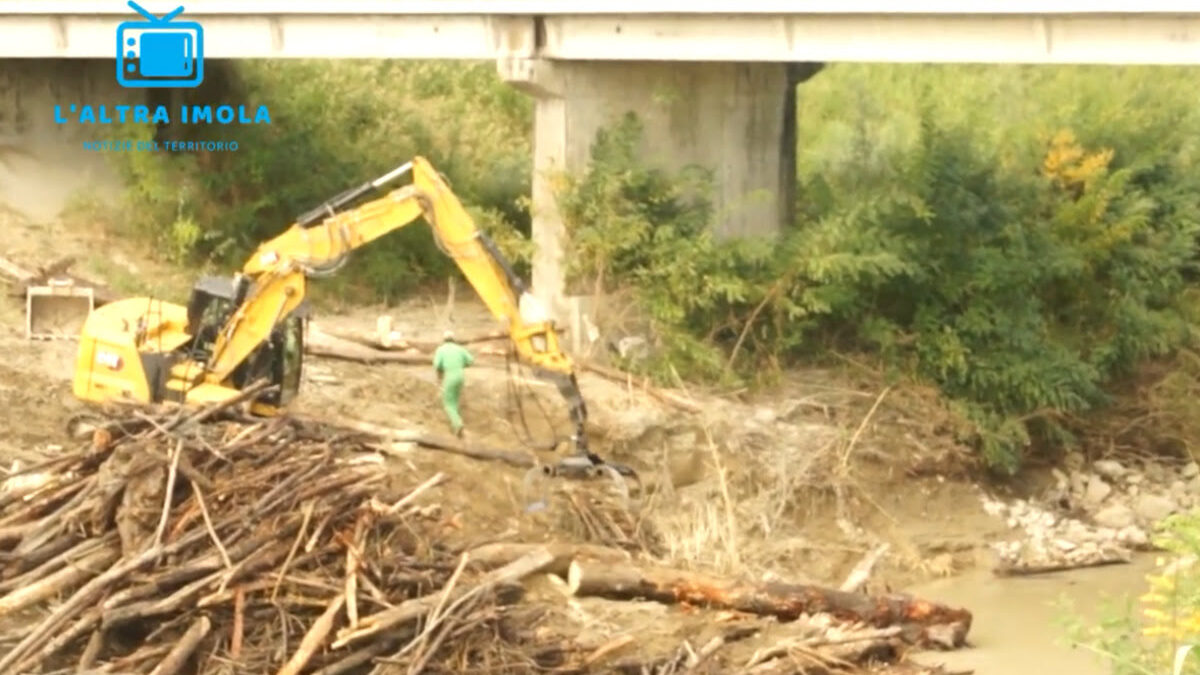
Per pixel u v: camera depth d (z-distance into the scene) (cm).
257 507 1689
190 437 1777
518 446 2261
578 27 2509
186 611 1620
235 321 2022
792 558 2255
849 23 2358
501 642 1677
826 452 2420
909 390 2569
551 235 2583
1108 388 2775
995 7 2248
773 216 2781
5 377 2228
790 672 1752
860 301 2642
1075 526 2472
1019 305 2658
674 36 2456
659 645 1797
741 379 2541
